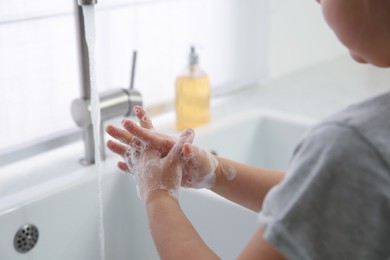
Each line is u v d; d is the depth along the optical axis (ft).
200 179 2.72
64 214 3.30
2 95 3.58
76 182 3.35
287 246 1.89
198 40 4.70
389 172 1.87
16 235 3.08
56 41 3.76
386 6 1.94
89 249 3.48
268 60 5.34
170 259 2.26
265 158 4.62
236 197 2.81
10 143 3.69
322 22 5.84
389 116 1.96
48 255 3.26
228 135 4.30
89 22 3.04
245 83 5.22
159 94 4.57
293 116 4.49
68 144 3.95
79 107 3.41
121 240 3.65
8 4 3.46
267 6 5.12
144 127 2.78
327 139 1.95
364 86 5.31
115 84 4.24
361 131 1.92
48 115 3.85
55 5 3.69
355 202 1.86
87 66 3.36
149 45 4.37
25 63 3.64
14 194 3.19
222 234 3.33
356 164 1.88
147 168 2.56
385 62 2.06
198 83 4.16
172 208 2.42
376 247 1.87
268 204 2.00
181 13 4.50
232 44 4.97
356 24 2.00
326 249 1.87
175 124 4.36
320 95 5.08
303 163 1.97
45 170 3.57
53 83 3.83
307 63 5.84
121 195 3.60
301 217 1.90
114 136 2.72
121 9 4.09
